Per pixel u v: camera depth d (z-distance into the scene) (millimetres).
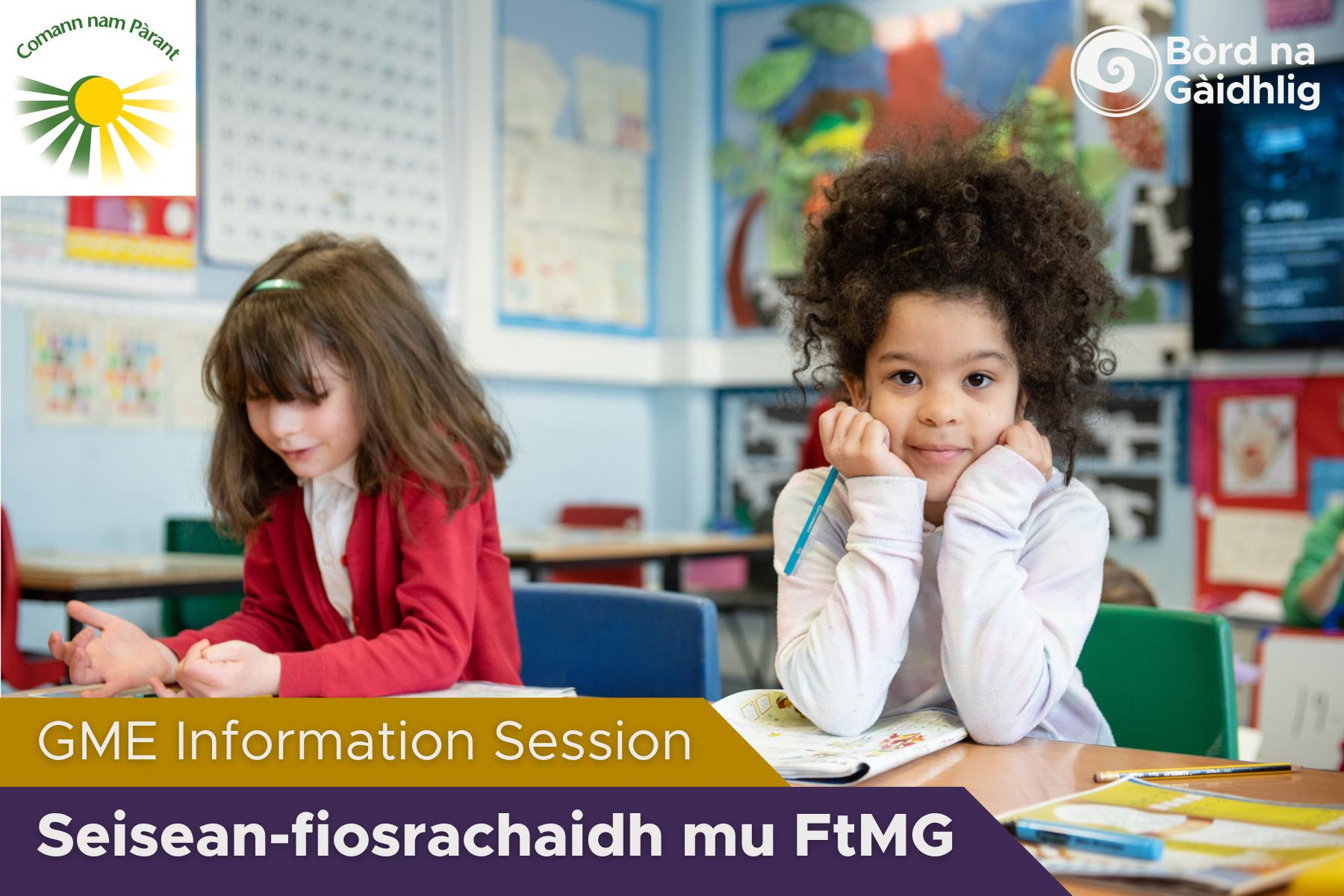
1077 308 1072
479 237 4855
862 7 5293
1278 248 4430
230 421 1286
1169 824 625
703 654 1336
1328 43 4438
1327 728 2104
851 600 950
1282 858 562
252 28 4094
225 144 4016
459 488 1212
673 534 4086
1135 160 4750
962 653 920
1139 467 4762
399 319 1232
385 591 1229
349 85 4395
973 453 996
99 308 3684
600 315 5355
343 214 4371
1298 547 4488
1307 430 4469
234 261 4035
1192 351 4586
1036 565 1006
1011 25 4992
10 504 3500
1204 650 1204
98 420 3686
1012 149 1130
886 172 1050
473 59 4832
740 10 5539
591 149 5316
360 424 1193
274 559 1360
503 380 4945
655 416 5652
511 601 1333
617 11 5438
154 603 3844
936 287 975
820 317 1123
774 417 5480
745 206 5543
